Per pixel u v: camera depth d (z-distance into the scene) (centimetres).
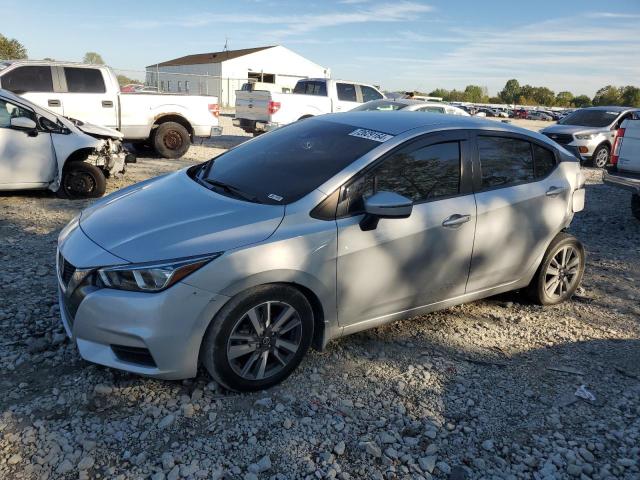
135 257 287
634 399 333
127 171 1031
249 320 305
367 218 332
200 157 1291
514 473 267
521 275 436
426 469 266
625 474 269
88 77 1116
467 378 348
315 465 264
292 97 1520
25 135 721
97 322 287
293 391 322
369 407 312
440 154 374
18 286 444
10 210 702
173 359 288
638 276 566
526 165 429
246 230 303
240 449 272
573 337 415
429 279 371
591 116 1519
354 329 351
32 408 291
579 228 769
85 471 251
